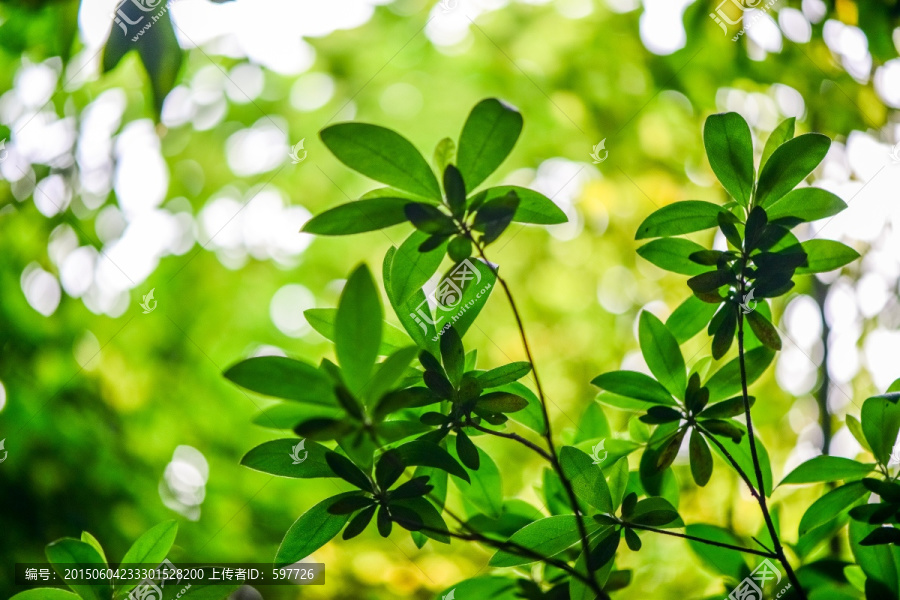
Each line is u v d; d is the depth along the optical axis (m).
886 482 2.07
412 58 4.09
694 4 2.91
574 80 3.89
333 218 2.01
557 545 2.07
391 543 2.99
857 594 2.13
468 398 2.04
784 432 2.92
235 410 3.82
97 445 3.48
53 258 3.61
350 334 1.97
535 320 4.41
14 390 3.37
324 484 3.60
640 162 4.07
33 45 2.40
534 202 2.04
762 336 2.08
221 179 4.18
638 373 2.11
